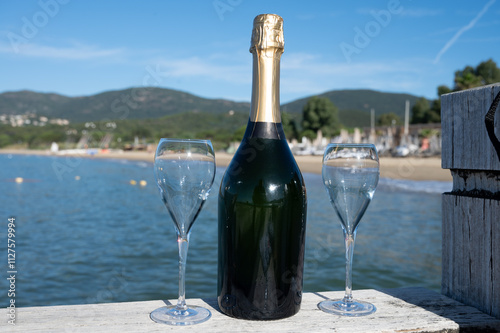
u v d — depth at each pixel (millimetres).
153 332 895
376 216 12242
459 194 1172
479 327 990
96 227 11984
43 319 954
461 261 1146
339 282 5535
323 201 15422
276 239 946
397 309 1066
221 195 1008
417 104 62938
